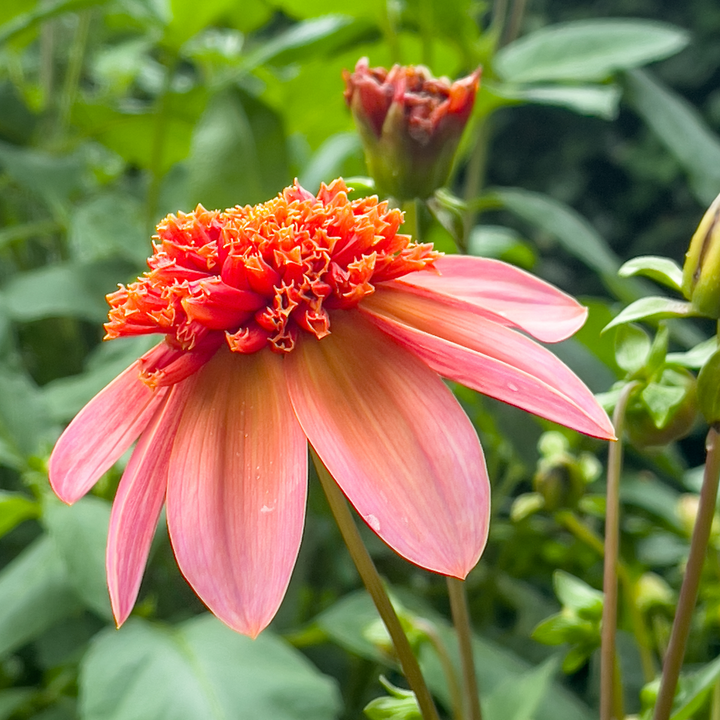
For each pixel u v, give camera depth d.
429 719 0.28
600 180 1.50
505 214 1.45
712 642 0.53
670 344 0.81
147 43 0.85
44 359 0.74
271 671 0.40
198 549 0.26
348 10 0.59
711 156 0.60
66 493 0.28
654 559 0.59
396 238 0.28
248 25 0.71
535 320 0.29
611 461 0.31
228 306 0.27
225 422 0.27
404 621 0.34
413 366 0.27
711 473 0.29
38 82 1.01
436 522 0.25
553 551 0.57
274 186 0.54
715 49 1.41
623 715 0.33
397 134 0.33
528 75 0.64
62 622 0.54
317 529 0.62
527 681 0.36
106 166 0.93
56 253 0.82
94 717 0.39
